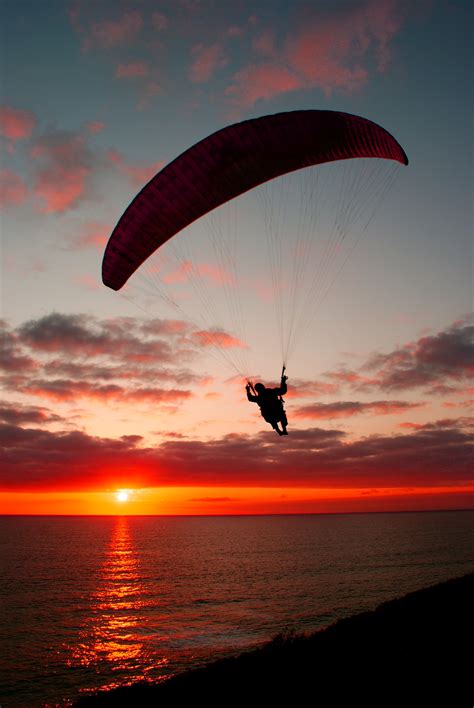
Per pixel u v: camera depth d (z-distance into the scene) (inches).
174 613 2549.2
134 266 609.3
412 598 803.4
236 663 532.7
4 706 1322.6
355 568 4448.8
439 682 395.9
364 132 516.1
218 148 514.6
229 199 582.9
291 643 572.4
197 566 4835.1
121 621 2365.9
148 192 531.8
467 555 5462.6
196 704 443.2
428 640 520.7
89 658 1759.4
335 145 544.4
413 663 447.2
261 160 540.1
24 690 1441.9
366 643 531.2
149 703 473.4
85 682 1507.1
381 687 398.9
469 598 733.9
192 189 541.3
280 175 575.8
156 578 3937.0
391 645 513.7
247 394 496.7
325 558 5462.6
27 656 1785.2
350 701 381.7
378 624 620.4
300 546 7357.3
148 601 2903.5
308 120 510.9
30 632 2144.4
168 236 589.0
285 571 4330.7
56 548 7239.2
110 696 521.0
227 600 2918.3
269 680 459.8
